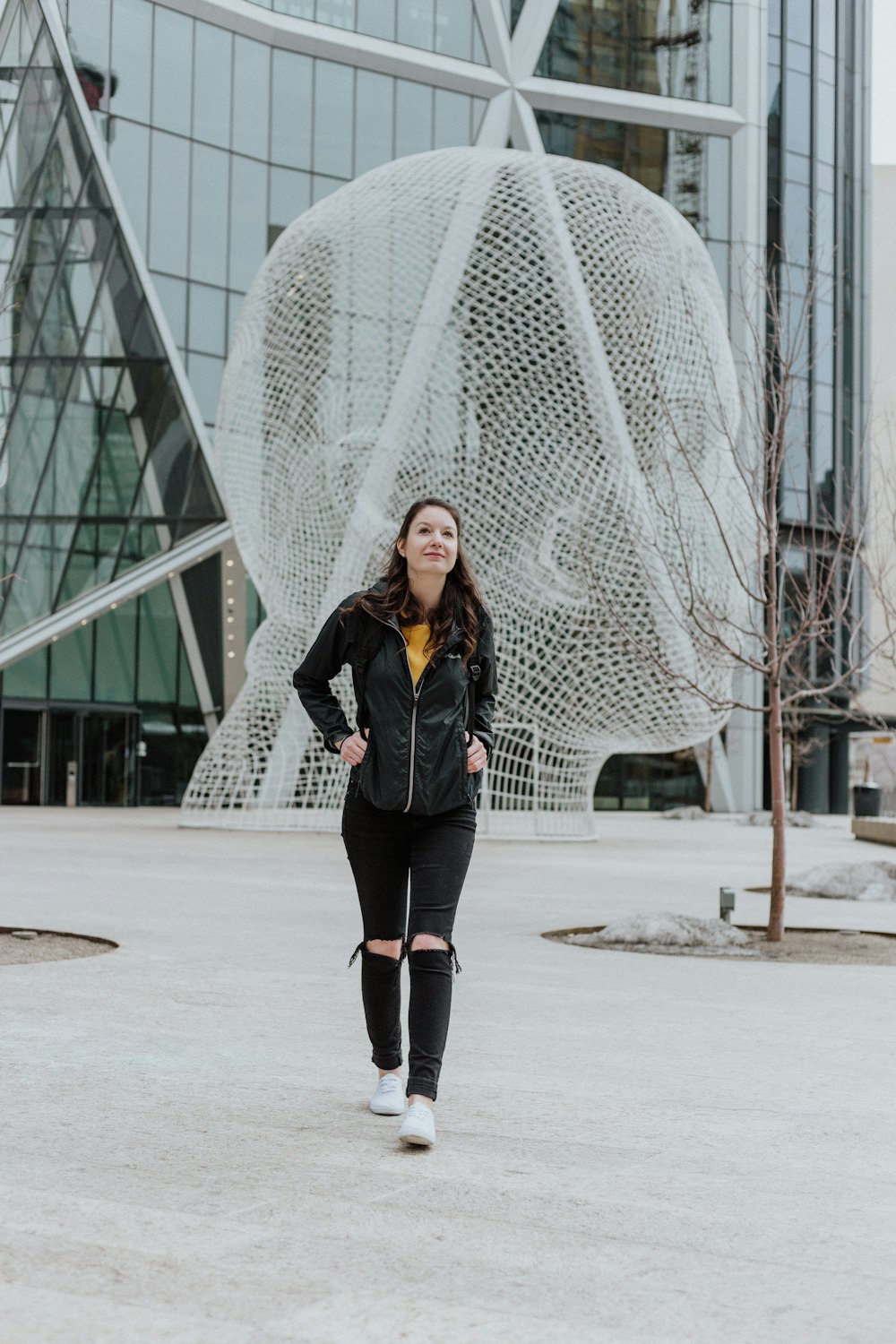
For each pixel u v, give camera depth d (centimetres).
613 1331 275
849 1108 484
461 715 436
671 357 2097
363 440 2220
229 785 2453
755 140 4369
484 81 4066
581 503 2073
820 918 1208
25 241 3303
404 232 2227
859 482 1625
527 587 2153
